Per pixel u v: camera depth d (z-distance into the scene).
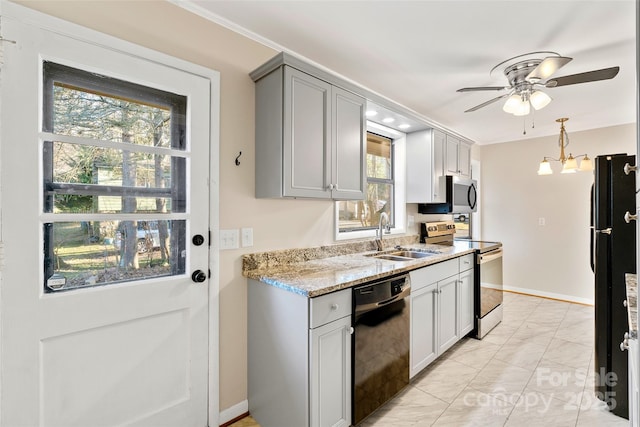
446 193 3.38
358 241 2.73
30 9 1.23
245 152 1.91
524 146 4.46
